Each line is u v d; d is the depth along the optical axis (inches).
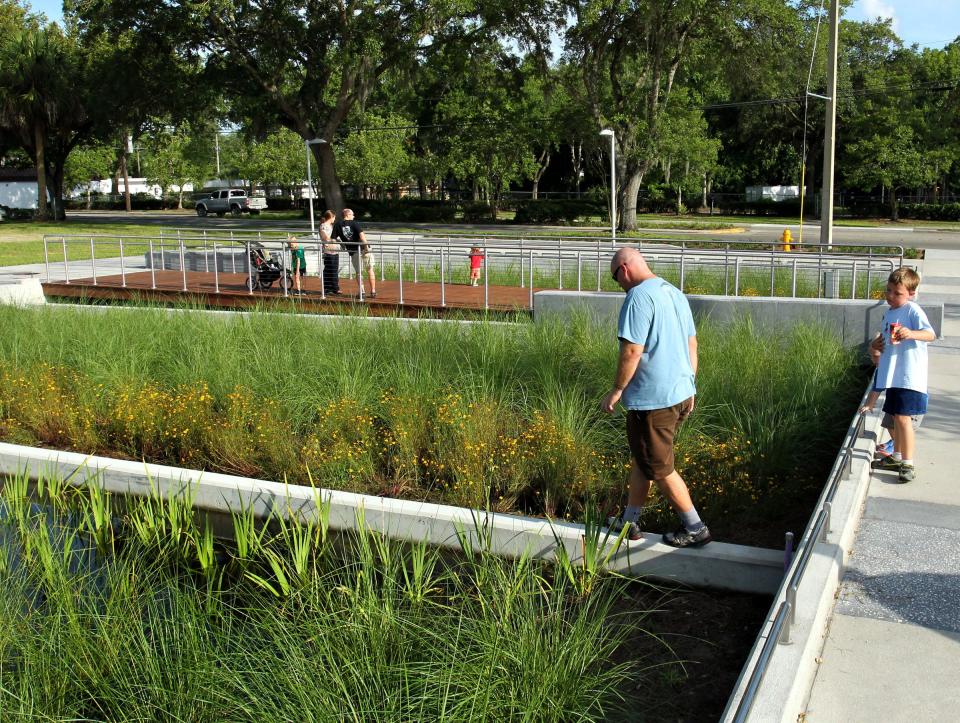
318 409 312.5
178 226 1854.1
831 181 932.0
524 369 331.9
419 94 2223.2
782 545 221.5
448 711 139.8
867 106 2020.2
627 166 1686.8
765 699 137.2
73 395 346.6
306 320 414.9
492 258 801.6
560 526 216.2
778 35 1501.0
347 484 273.1
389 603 165.8
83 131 1998.0
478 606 183.8
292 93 1803.6
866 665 163.0
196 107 1672.0
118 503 271.3
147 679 150.2
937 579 196.7
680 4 1443.2
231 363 345.7
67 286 683.4
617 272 197.6
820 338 379.9
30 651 157.5
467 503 250.5
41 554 200.2
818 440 282.2
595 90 1642.5
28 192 2250.2
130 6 1523.1
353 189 2620.6
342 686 140.3
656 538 209.5
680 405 197.0
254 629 175.6
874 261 603.8
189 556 232.1
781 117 2418.8
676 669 168.9
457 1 1466.5
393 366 338.3
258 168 2546.8
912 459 260.5
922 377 256.8
